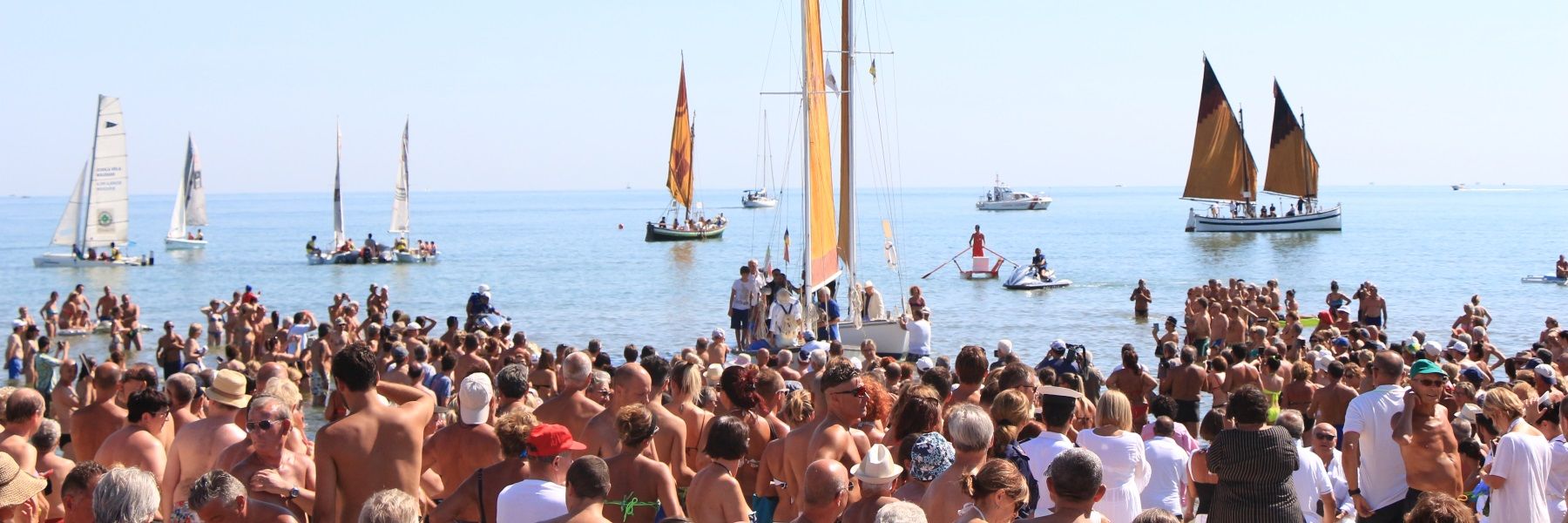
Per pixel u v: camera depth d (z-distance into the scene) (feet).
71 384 56.03
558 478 23.35
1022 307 147.02
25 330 92.02
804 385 45.60
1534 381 45.21
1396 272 200.75
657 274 209.67
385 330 71.26
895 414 28.09
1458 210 626.23
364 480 22.61
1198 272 205.26
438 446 26.71
